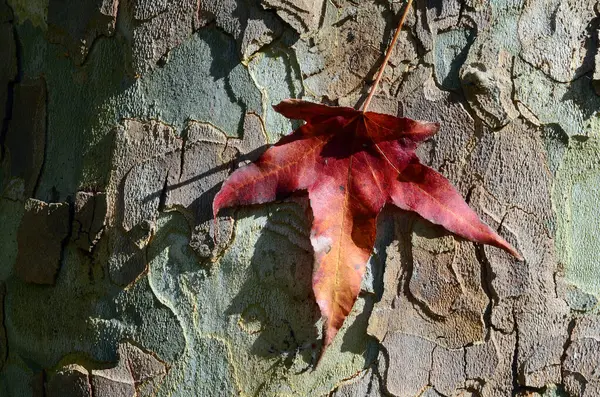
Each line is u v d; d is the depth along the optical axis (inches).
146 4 23.1
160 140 23.0
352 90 22.8
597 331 23.2
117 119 23.2
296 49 22.8
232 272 22.6
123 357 22.9
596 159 23.3
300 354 22.6
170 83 23.0
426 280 22.8
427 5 22.9
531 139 23.0
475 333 22.9
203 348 22.7
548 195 23.0
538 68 23.0
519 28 23.0
